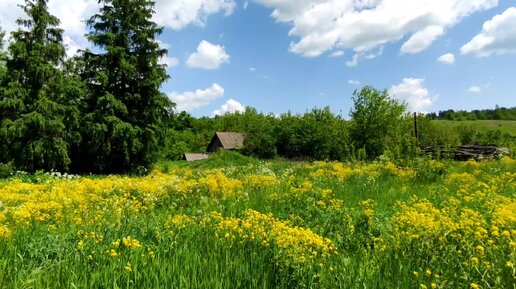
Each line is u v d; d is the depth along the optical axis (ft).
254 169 57.72
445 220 16.78
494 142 160.97
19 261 14.33
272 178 41.55
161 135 91.56
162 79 90.74
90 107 84.58
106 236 17.29
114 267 12.75
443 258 12.87
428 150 93.50
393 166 47.37
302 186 32.65
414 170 43.21
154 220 20.99
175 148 226.17
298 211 23.29
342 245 16.94
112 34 86.28
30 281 12.19
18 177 63.16
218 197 31.94
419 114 148.05
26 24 83.61
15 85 79.05
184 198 31.30
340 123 133.18
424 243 14.17
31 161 77.66
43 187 39.83
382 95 126.31
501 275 10.80
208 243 15.84
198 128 309.83
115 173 85.71
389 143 120.26
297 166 67.21
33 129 78.84
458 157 87.92
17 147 76.18
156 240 17.51
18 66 82.07
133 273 12.48
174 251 14.70
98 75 83.41
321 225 19.79
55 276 12.62
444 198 27.22
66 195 31.99
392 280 11.50
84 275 12.33
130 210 26.02
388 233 17.07
